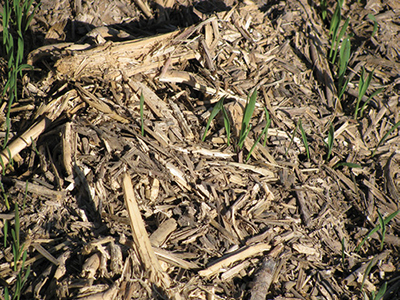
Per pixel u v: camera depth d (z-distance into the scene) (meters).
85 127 1.00
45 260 0.95
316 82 1.10
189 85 1.06
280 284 0.97
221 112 1.05
